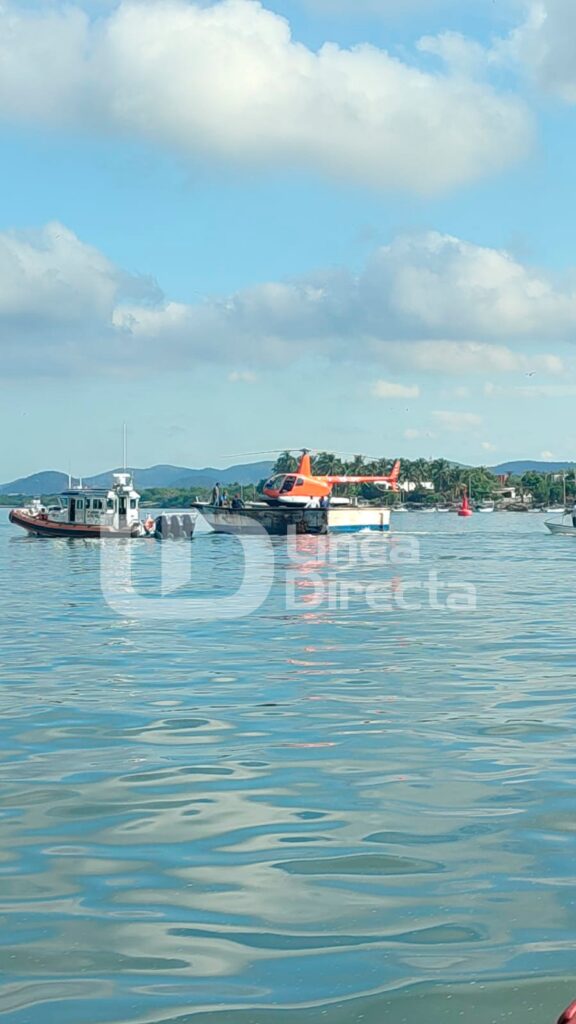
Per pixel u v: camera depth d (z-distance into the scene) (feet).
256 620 91.45
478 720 47.91
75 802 34.94
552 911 25.03
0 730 46.29
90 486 291.79
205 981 21.59
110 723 47.65
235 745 43.21
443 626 86.48
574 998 20.66
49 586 130.82
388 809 33.83
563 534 321.52
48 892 26.68
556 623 88.48
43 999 20.88
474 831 31.42
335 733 45.32
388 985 21.33
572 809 33.63
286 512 303.07
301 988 21.29
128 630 84.28
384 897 26.12
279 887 26.89
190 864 28.73
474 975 21.70
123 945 23.39
